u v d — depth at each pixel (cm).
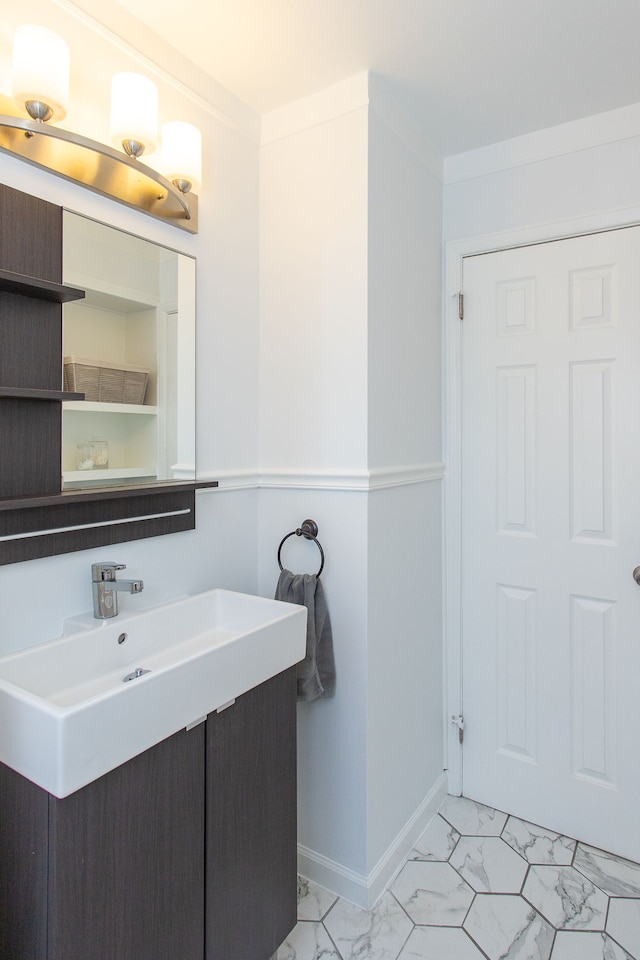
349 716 168
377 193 167
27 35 106
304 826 178
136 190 139
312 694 161
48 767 88
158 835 106
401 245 182
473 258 208
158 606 149
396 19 140
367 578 165
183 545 160
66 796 88
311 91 171
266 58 155
